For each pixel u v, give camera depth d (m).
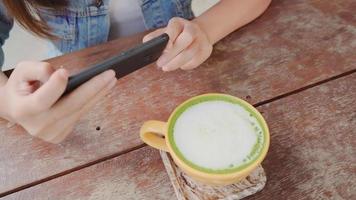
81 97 0.43
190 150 0.41
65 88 0.41
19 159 0.49
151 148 0.50
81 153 0.49
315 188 0.46
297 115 0.53
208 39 0.61
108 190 0.46
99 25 0.79
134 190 0.46
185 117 0.44
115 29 0.85
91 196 0.45
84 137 0.51
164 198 0.45
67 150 0.50
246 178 0.45
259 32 0.66
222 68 0.60
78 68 0.60
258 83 0.58
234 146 0.41
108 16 0.79
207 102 0.45
